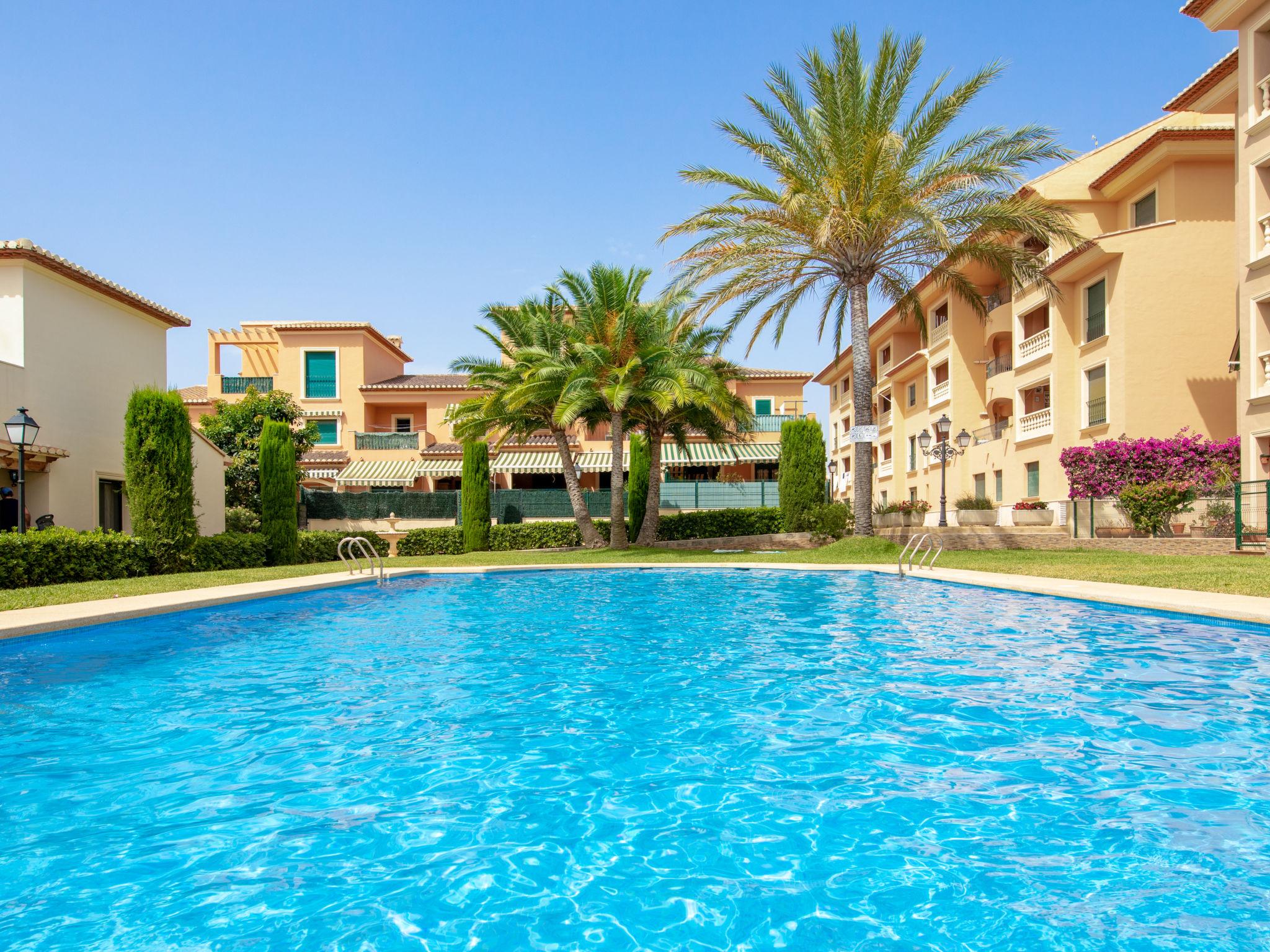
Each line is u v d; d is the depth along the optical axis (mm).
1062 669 7680
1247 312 18953
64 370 20312
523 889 3381
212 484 26406
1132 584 12969
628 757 5176
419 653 9109
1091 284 26344
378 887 3408
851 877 3457
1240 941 2895
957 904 3209
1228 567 14594
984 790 4488
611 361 27438
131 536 17984
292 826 4098
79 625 10008
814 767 4941
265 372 45688
